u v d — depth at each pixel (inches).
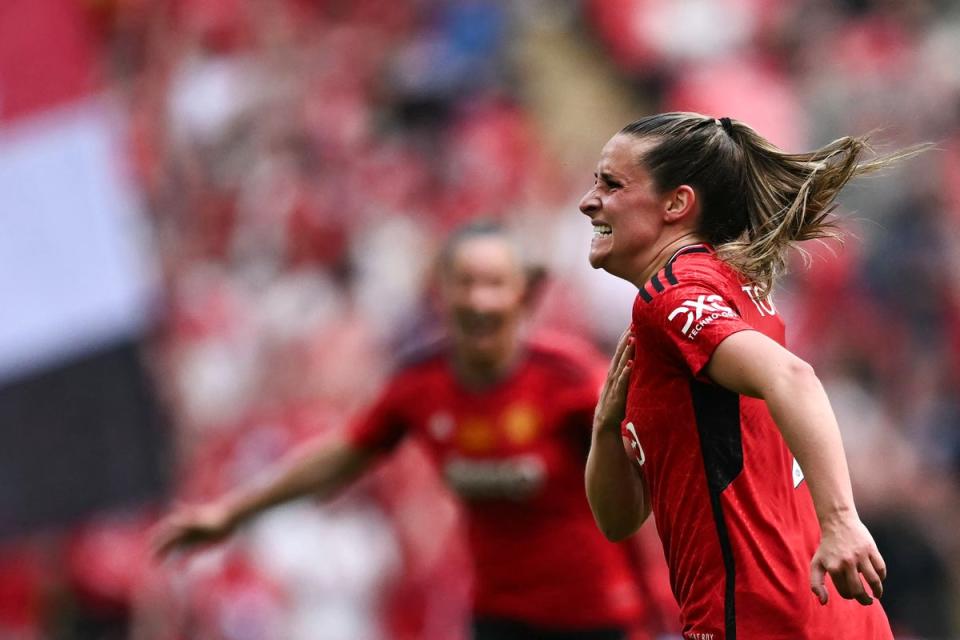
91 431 1011.3
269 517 1257.4
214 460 1393.9
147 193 1711.4
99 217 1017.5
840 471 405.1
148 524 1310.3
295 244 1659.7
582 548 747.4
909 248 1718.8
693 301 439.2
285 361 1453.0
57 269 1015.6
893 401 1631.4
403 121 1909.4
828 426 409.1
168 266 1626.5
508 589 757.3
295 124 1800.0
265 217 1681.8
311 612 1244.5
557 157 1919.3
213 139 1772.9
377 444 783.1
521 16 2114.9
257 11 1897.1
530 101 2009.1
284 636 1238.3
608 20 2123.5
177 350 1488.7
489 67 1996.8
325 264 1658.5
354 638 1242.6
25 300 1013.2
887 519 1320.1
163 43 1835.6
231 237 1692.9
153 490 1016.2
